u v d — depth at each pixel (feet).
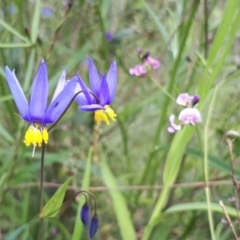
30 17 1.03
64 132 1.07
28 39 0.79
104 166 0.81
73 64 0.84
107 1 0.91
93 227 0.56
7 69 0.46
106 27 1.03
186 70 0.95
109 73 0.49
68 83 0.47
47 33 1.06
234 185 0.61
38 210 0.95
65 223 0.96
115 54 1.00
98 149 0.95
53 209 0.53
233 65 0.92
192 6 0.80
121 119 0.94
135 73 0.74
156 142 0.87
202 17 0.93
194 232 0.93
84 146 0.98
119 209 0.70
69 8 0.81
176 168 0.67
